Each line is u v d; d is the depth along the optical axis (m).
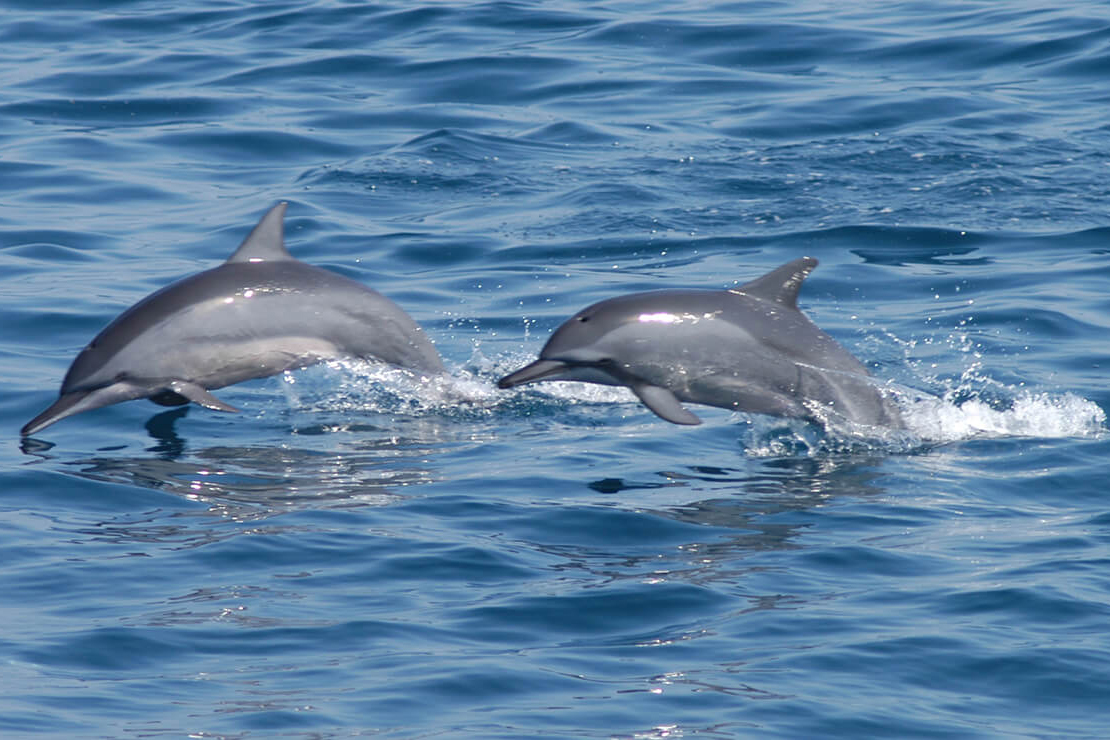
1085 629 24.62
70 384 36.09
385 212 53.16
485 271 47.88
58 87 66.00
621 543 28.77
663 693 22.58
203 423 36.28
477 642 24.31
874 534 29.16
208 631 24.52
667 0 78.94
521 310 44.75
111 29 74.25
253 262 37.94
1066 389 37.75
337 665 23.36
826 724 21.73
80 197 54.25
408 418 36.88
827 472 32.94
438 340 42.44
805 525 29.69
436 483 32.06
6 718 21.44
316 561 27.55
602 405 37.97
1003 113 61.22
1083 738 21.50
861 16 74.75
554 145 59.44
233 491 31.44
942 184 54.22
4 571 26.92
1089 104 62.09
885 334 42.16
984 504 30.86
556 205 53.38
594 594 26.22
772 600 25.98
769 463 33.62
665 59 69.31
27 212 52.53
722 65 68.44
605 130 60.84
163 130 61.41
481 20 74.94
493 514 30.16
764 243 49.78
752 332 35.38
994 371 39.09
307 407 37.59
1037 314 43.06
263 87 66.38
